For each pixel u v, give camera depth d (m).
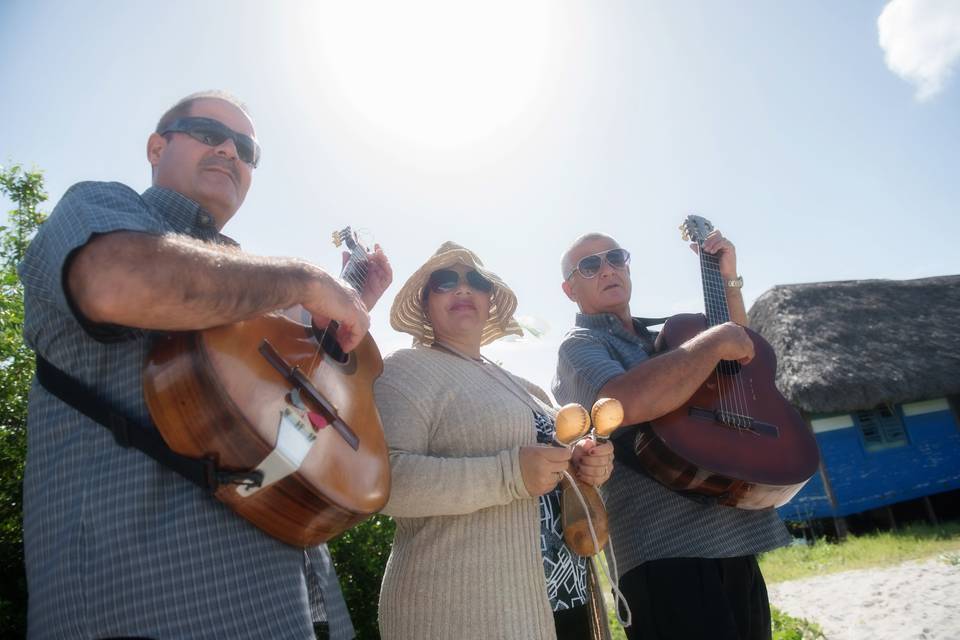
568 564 2.41
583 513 2.29
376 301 2.74
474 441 2.27
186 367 1.39
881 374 13.63
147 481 1.40
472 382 2.43
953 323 15.74
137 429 1.43
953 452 14.34
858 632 5.72
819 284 16.86
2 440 3.40
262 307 1.47
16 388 3.55
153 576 1.33
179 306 1.33
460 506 2.02
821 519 14.41
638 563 2.82
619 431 2.94
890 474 13.93
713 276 3.62
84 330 1.39
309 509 1.50
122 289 1.29
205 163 2.02
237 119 2.16
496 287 3.06
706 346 2.76
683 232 3.79
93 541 1.35
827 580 8.48
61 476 1.43
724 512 2.81
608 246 3.57
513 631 2.03
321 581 1.71
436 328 2.77
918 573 7.81
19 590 3.21
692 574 2.68
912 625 5.62
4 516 3.36
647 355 3.26
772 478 2.65
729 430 2.79
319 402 1.61
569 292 3.72
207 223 1.95
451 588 2.06
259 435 1.38
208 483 1.38
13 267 4.84
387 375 2.35
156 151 2.14
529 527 2.22
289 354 1.64
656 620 2.70
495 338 3.29
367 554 4.21
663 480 2.71
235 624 1.37
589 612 2.41
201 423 1.38
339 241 2.82
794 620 5.73
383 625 2.19
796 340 14.87
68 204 1.48
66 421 1.48
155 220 1.66
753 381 3.09
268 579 1.46
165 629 1.31
